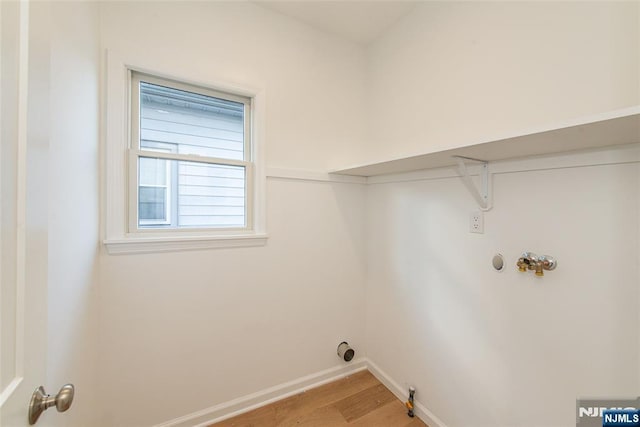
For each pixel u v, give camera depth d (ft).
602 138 2.67
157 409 4.54
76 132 3.10
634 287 2.77
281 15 5.68
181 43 4.68
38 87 1.78
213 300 4.99
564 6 3.28
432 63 5.11
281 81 5.67
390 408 5.41
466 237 4.45
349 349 6.27
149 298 4.47
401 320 5.76
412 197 5.54
